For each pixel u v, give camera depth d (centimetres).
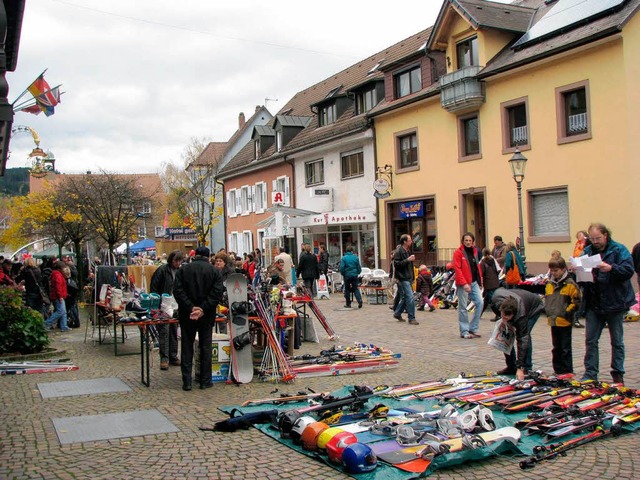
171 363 1058
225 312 998
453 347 1148
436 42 2377
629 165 1731
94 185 3094
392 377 905
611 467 522
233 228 4488
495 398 698
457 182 2323
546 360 1004
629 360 957
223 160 5459
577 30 1902
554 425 601
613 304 767
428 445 536
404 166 2628
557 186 1936
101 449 590
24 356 1127
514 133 2111
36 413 730
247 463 548
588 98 1830
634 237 1731
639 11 1738
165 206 5772
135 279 1455
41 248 5866
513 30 2189
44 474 522
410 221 2608
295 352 1139
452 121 2334
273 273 1327
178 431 648
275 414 665
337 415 643
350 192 2970
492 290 1555
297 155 3391
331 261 3145
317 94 3972
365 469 513
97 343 1349
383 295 2059
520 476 508
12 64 1159
